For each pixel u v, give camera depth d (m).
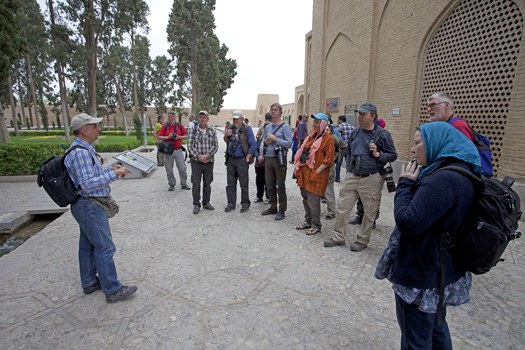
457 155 1.43
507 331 2.48
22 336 2.38
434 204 1.35
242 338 2.38
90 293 2.97
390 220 5.22
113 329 2.47
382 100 9.01
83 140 2.62
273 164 5.12
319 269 3.49
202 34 34.31
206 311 2.71
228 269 3.48
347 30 10.59
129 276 3.31
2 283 3.14
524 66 5.29
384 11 8.73
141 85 46.38
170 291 3.03
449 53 6.80
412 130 7.87
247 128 5.47
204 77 35.25
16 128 28.62
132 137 27.55
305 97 16.91
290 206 6.05
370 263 3.65
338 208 4.07
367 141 3.79
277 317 2.63
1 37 10.45
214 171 9.96
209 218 5.27
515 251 4.02
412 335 1.63
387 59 8.70
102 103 42.47
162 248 4.04
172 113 7.25
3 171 8.62
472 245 1.35
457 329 2.50
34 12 27.56
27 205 6.06
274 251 3.96
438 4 6.85
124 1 19.12
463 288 1.60
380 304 2.83
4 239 4.99
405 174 1.64
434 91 7.25
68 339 2.36
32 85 38.53
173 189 7.42
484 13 6.00
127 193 7.07
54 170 2.53
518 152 5.42
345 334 2.43
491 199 1.34
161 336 2.39
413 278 1.51
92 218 2.66
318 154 4.23
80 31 18.44
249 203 5.70
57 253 3.84
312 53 13.68
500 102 5.76
